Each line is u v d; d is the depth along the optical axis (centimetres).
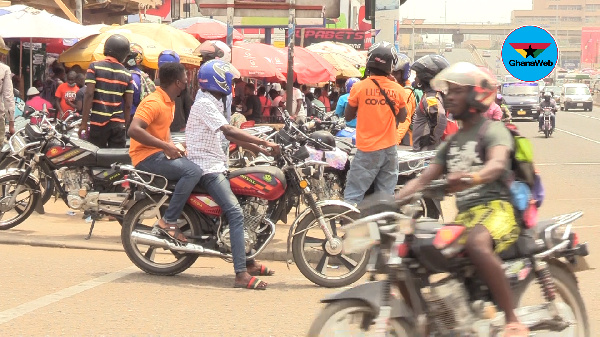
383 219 450
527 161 475
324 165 855
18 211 1000
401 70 1002
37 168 988
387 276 447
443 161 489
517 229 472
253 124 1491
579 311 529
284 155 766
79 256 874
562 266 520
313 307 693
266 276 819
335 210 767
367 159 852
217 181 758
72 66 1789
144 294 721
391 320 450
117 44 1019
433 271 452
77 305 675
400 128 940
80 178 891
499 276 450
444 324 459
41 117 1059
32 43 1938
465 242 454
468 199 474
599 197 1495
